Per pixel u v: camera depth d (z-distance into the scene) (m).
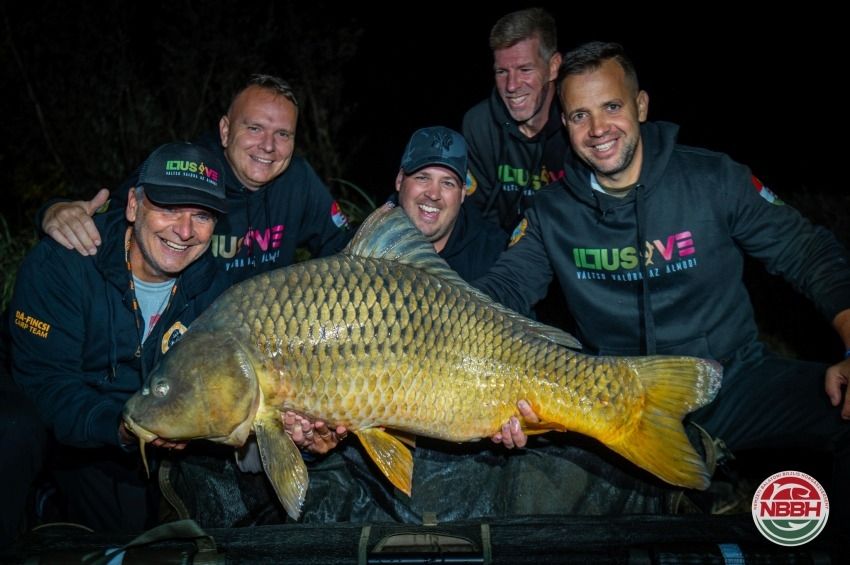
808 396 1.47
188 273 1.46
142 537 1.12
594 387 1.31
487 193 2.14
